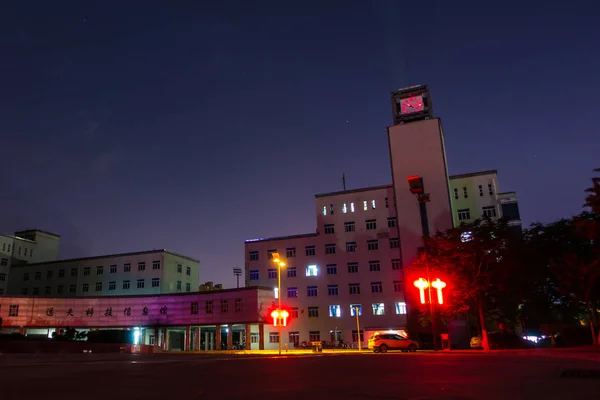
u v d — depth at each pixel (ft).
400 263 223.71
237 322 217.36
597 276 128.77
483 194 226.58
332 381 49.52
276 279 241.14
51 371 72.02
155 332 232.73
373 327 219.41
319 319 228.43
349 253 233.35
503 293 146.72
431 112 229.86
